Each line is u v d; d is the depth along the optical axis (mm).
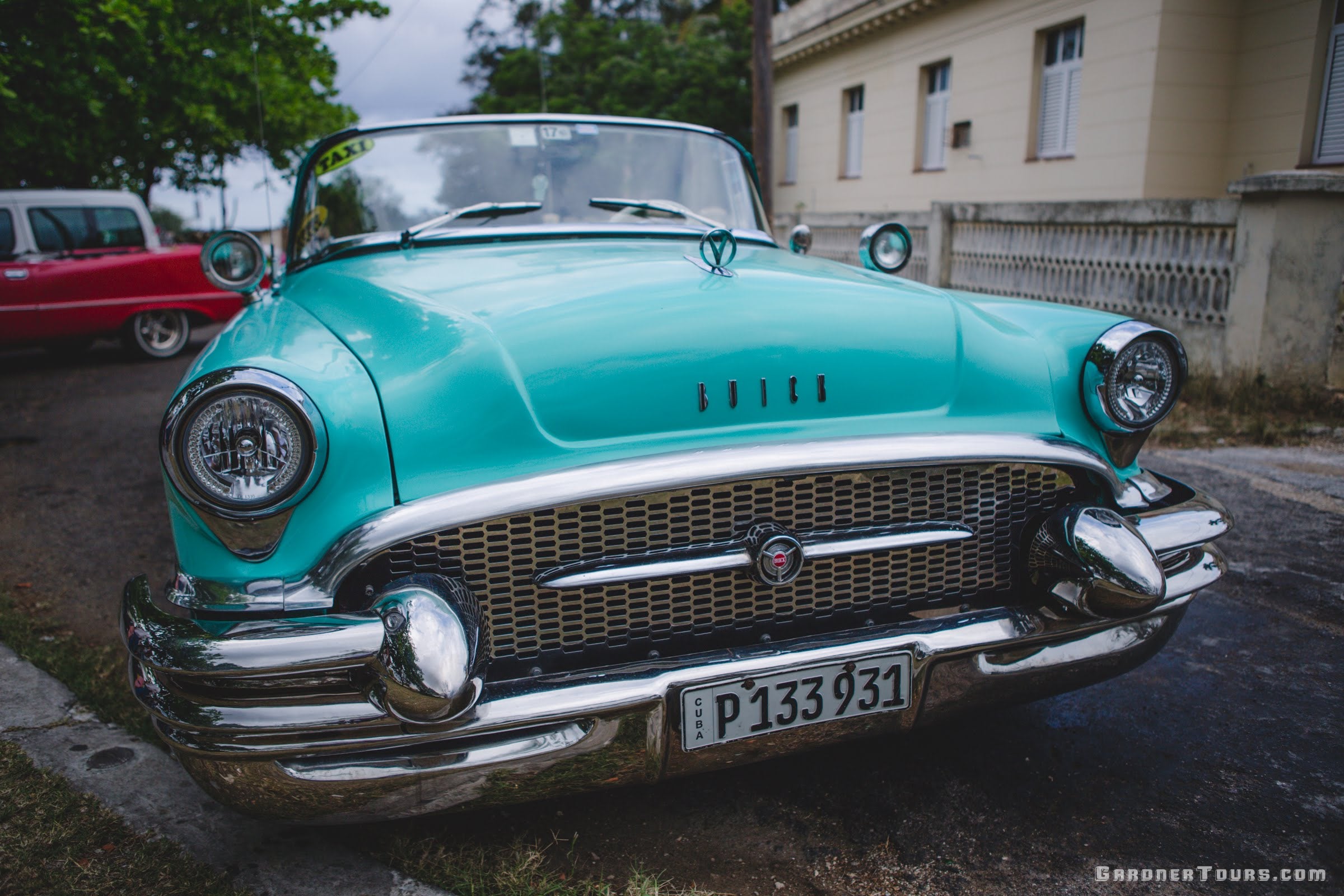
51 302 8516
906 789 2090
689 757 1659
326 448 1584
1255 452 4582
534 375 1683
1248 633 2791
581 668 1714
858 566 1833
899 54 12836
